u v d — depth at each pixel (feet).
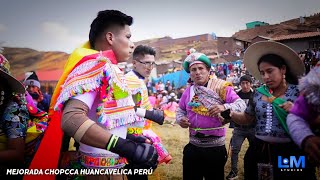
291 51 7.46
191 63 10.19
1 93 6.50
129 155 4.29
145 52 10.95
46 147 5.34
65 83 4.81
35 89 14.23
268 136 7.68
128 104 5.53
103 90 4.95
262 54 8.18
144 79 11.22
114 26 5.74
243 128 13.67
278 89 7.87
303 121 5.88
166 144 20.77
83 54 5.30
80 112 4.42
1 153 6.15
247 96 15.93
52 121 5.39
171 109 32.53
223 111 9.02
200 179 10.25
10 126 6.41
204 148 9.75
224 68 44.98
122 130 5.54
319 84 5.59
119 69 5.59
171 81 54.65
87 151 5.53
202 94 9.86
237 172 13.97
